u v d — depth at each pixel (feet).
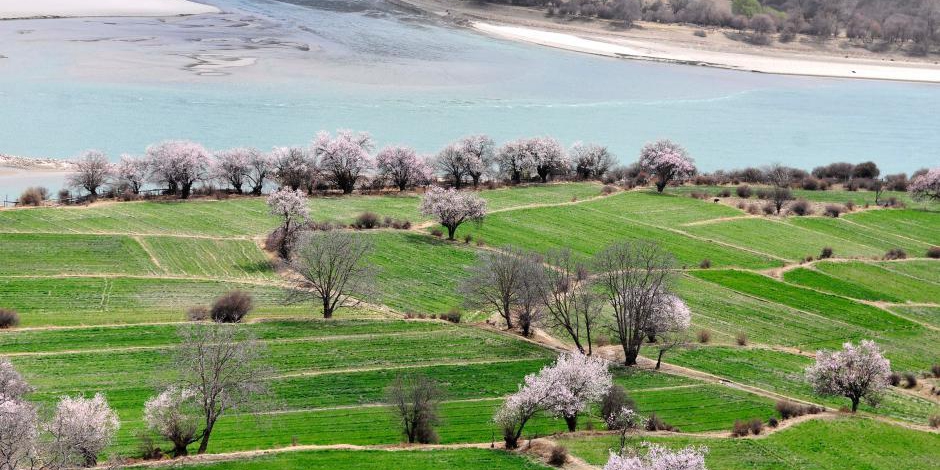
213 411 198.39
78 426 183.01
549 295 317.83
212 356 208.74
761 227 457.68
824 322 336.49
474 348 282.97
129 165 464.24
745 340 311.47
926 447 212.84
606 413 224.74
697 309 340.39
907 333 330.34
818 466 197.26
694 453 176.14
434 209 400.26
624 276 294.46
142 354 256.93
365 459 190.49
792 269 393.09
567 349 294.25
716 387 257.75
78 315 291.58
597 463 190.90
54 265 339.57
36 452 175.22
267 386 236.43
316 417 222.48
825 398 261.24
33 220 395.34
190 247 372.17
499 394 245.86
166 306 304.91
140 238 378.53
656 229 441.27
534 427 223.92
